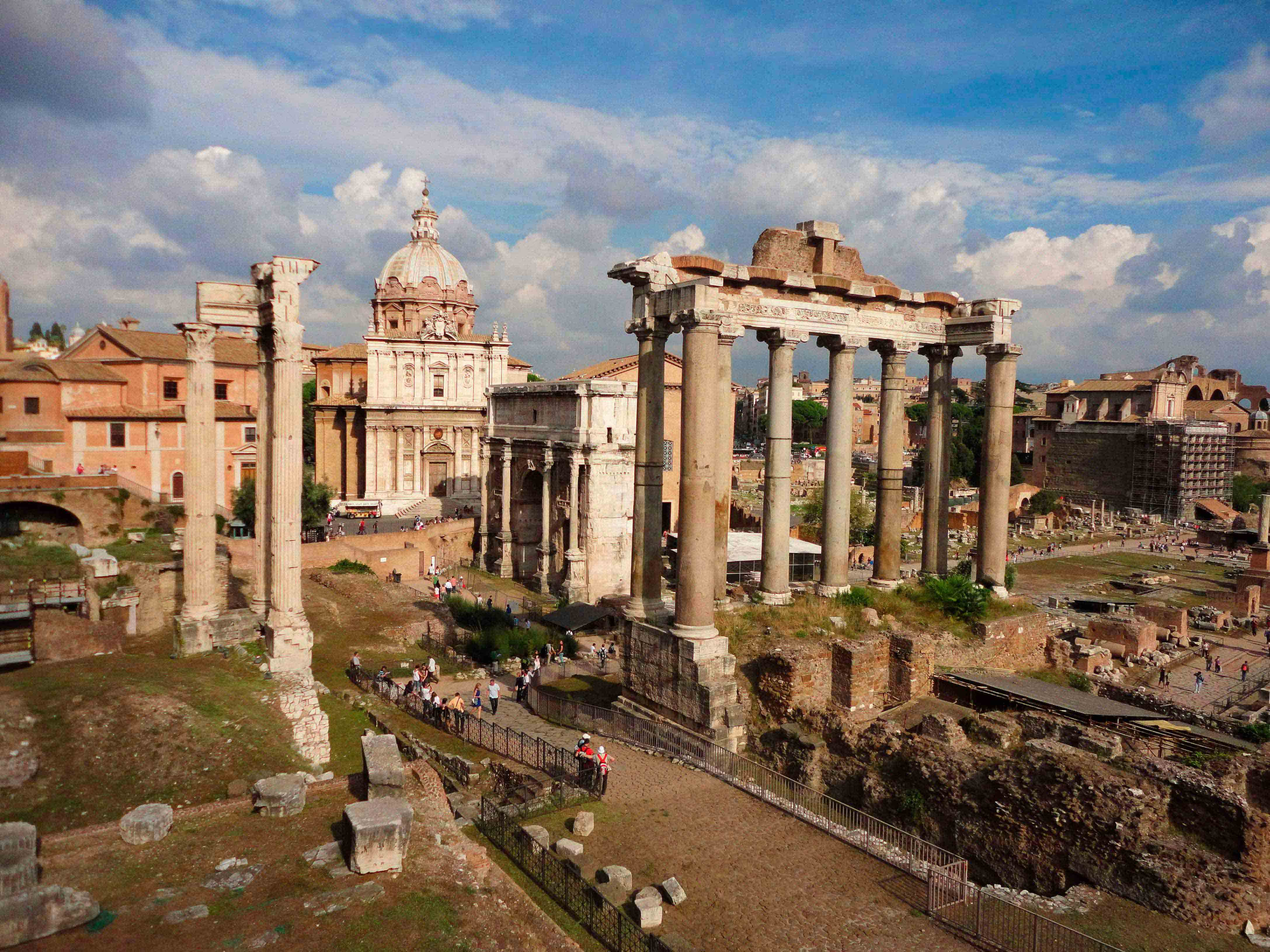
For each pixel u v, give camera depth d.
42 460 63.62
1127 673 56.88
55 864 15.00
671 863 20.89
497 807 24.27
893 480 36.81
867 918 18.56
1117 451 157.12
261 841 16.16
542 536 75.62
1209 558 111.62
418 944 12.98
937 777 23.16
